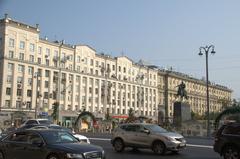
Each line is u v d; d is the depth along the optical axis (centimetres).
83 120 6025
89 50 10962
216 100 16775
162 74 14138
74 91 10269
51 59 9738
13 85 8650
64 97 9931
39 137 1340
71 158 1214
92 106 10838
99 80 11169
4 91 8481
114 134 2208
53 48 9844
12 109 8525
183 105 5116
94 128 5888
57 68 9769
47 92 9444
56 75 9744
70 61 10319
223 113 3922
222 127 1680
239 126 1622
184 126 4666
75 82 10338
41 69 9344
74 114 9938
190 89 15188
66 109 9956
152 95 13388
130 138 2116
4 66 8531
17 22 8938
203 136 4059
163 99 14088
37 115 8775
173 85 14475
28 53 9125
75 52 10475
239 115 3888
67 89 10044
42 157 1284
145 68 13312
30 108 8900
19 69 8838
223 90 17738
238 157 1588
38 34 9406
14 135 1420
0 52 8656
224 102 11669
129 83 12375
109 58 11750
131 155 1973
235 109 3853
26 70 8975
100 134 4366
